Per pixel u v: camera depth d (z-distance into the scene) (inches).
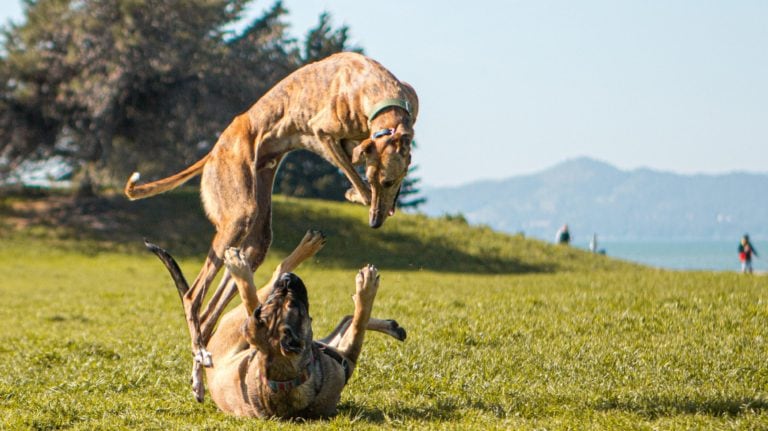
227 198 318.7
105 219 1779.0
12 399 327.9
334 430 251.9
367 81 294.0
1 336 551.8
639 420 265.9
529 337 446.6
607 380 344.8
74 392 343.3
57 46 1866.4
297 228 1680.6
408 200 3260.3
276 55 2055.9
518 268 1530.5
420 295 698.8
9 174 1899.6
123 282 1171.3
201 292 313.4
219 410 293.7
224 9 1962.4
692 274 882.8
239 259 273.0
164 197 1904.5
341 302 687.1
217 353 293.7
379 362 376.5
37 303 837.2
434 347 414.9
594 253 1740.9
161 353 431.5
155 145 1980.8
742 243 1514.5
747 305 520.1
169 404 310.3
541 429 248.5
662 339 431.5
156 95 1946.4
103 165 1881.2
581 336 448.1
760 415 264.7
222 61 1930.4
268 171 327.0
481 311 549.6
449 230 1750.7
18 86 1857.8
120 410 303.3
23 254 1541.6
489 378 353.1
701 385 332.5
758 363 363.3
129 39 1790.1
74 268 1428.4
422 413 283.4
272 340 247.4
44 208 1847.9
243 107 1977.1
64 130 1961.1
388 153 281.3
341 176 2805.1
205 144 2162.9
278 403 263.0
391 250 1592.0
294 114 312.3
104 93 1803.6
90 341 491.2
